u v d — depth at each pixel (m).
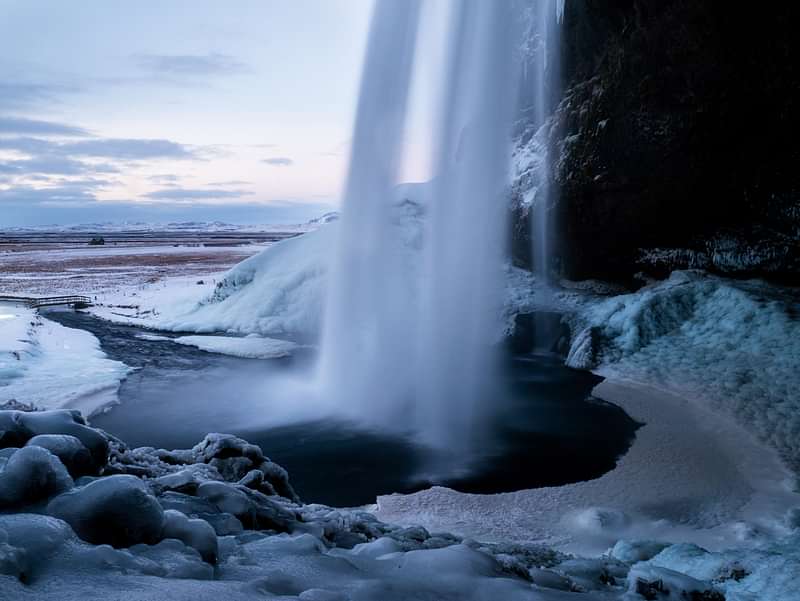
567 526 8.50
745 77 21.00
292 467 11.34
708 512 9.05
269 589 2.23
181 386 18.30
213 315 30.38
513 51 28.16
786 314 18.98
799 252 21.84
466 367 19.33
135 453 5.48
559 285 26.69
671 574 3.47
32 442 3.29
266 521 3.92
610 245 25.73
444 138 27.75
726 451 11.84
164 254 95.56
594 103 24.66
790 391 14.76
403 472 11.04
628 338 20.66
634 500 9.54
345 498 9.79
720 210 23.33
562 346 22.27
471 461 11.61
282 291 29.91
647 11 22.20
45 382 17.69
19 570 1.92
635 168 23.89
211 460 6.12
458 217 26.27
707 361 17.97
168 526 2.60
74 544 2.21
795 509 8.79
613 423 14.01
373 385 17.33
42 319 30.81
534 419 14.44
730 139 22.06
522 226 27.17
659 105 22.84
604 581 4.12
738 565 4.08
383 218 24.22
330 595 2.15
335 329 20.64
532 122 29.00
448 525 8.43
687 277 23.33
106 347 24.66
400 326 20.75
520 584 2.70
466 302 23.16
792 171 21.41
